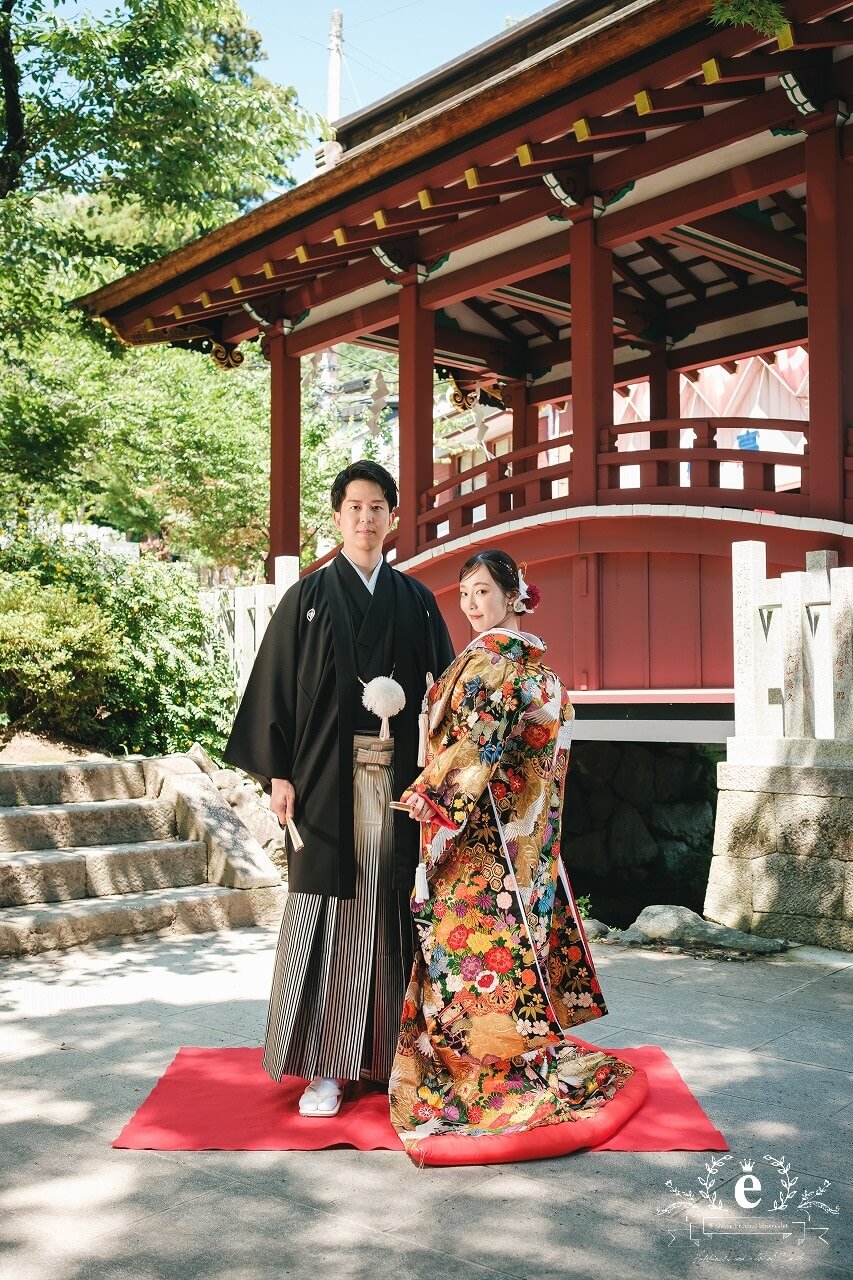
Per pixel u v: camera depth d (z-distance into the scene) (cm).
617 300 1087
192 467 1550
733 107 651
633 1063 317
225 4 1088
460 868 285
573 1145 256
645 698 674
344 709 298
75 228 1094
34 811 530
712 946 479
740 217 876
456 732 282
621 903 852
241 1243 213
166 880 534
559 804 302
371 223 823
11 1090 300
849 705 483
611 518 709
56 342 1313
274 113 1080
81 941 469
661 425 701
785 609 508
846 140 611
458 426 1806
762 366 1424
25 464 1108
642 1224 221
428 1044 282
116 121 1055
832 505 613
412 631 312
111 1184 240
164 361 1530
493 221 800
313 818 299
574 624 732
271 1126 274
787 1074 311
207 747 717
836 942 477
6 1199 232
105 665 667
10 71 1044
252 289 929
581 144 692
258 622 719
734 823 514
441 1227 221
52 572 748
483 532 775
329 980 291
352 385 2478
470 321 1191
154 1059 327
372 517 314
